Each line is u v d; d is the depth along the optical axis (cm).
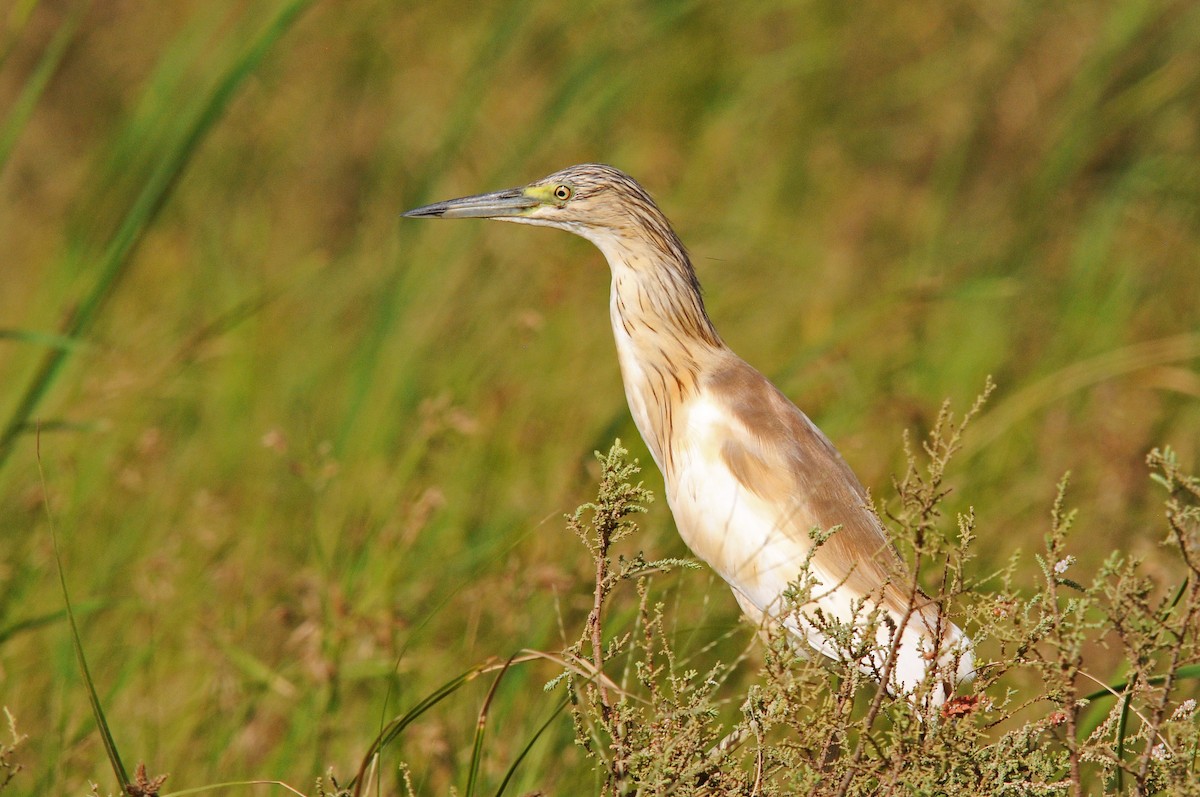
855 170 2634
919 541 905
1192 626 877
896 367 2072
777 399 1391
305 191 2603
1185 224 2388
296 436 1888
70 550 1579
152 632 1404
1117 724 1002
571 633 1423
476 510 1658
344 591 1445
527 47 2545
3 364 2167
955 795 916
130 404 1812
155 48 2758
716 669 971
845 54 2714
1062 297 2200
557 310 2048
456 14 2709
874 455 1769
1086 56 2533
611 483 920
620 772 924
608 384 1933
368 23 2705
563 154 2484
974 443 1786
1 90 2727
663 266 1432
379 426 1806
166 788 1288
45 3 2755
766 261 2341
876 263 2417
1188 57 2494
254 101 2653
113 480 1692
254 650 1512
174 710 1399
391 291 2012
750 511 1331
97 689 1397
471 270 2097
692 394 1405
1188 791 867
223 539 1647
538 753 1230
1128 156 2461
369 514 1595
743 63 2653
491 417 1761
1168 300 2270
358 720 1390
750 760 1088
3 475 1639
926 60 2673
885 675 920
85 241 2044
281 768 1277
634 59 2494
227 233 2512
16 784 1268
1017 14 2616
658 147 2517
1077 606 879
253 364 2012
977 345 2069
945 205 2355
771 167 2581
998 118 2556
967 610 951
